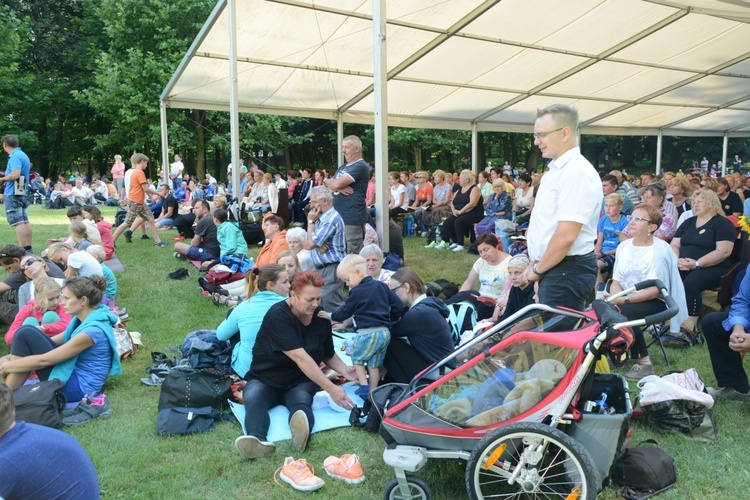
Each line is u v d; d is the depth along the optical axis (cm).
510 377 278
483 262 577
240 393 421
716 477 313
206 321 637
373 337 396
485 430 277
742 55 1186
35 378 465
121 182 2194
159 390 456
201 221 909
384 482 321
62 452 220
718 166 3209
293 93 1333
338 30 1027
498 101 1432
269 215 709
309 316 404
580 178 316
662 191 630
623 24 1022
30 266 512
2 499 207
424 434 286
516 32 1043
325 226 613
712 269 529
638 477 298
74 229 721
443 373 317
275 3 939
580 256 325
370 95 1359
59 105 3147
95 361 432
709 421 356
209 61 1139
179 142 2717
